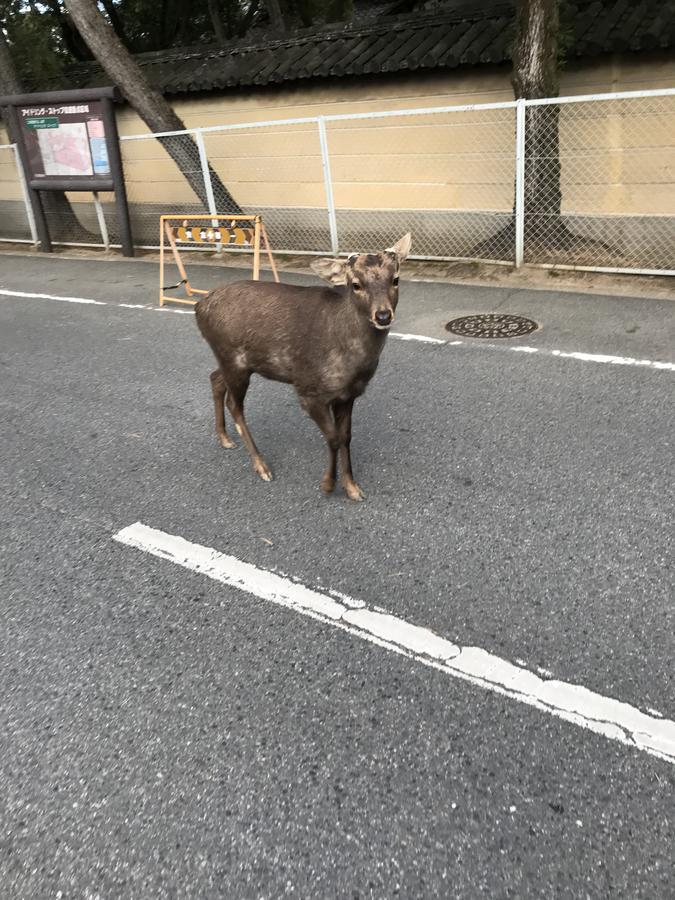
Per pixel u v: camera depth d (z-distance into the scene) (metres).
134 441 5.09
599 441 4.57
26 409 5.77
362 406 5.37
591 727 2.54
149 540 3.86
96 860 2.19
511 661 2.86
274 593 3.37
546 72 8.35
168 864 2.17
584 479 4.14
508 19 9.87
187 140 11.13
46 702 2.80
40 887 2.12
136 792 2.41
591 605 3.13
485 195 10.50
